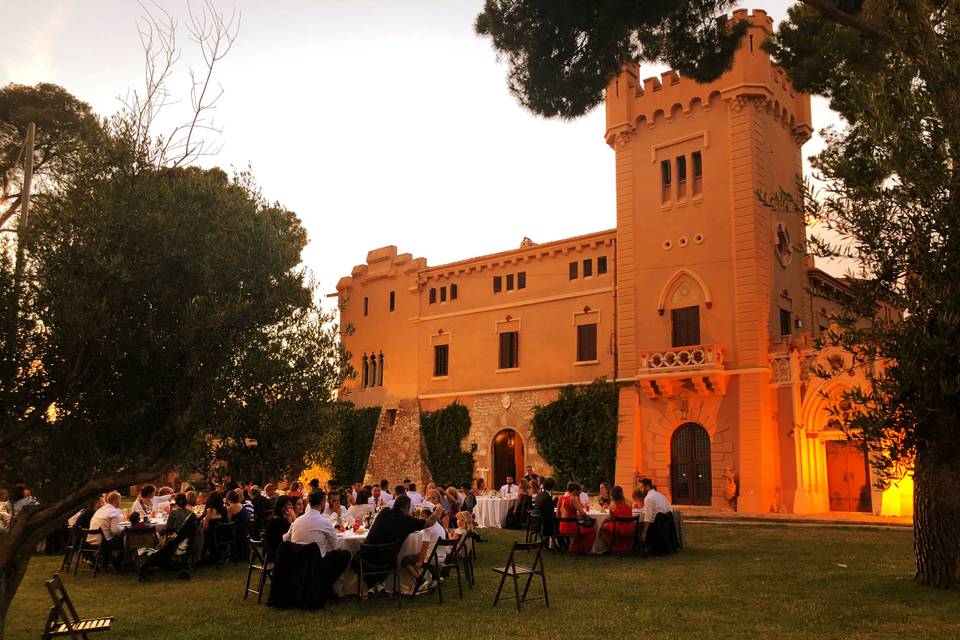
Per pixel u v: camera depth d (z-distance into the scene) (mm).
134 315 8055
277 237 9688
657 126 32281
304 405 10297
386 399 41719
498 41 16297
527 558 15844
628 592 11609
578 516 16250
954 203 9836
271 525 11383
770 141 30891
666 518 16250
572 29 15852
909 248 10039
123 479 7902
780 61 18141
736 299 28969
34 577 13766
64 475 7875
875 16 12500
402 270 42344
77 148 8406
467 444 37406
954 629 8883
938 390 9367
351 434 42500
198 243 8367
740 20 16500
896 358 9781
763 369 27953
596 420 32219
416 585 11219
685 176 31359
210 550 14625
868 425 9852
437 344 39938
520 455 35844
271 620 9852
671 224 31188
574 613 10102
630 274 32094
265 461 10539
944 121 10234
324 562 10805
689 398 29578
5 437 7469
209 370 8203
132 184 8242
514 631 9117
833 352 26484
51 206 8062
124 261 7762
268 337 9414
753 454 27516
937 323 9422
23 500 15281
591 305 34062
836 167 10688
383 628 9328
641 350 31234
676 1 14789
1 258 7770
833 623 9328
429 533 11703
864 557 15273
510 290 37500
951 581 11133
